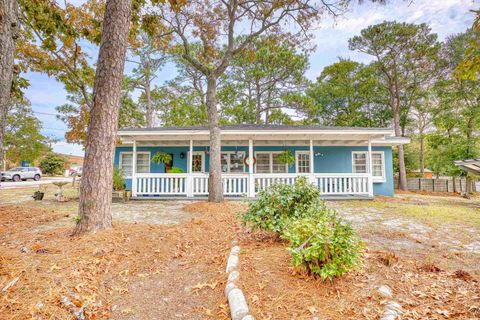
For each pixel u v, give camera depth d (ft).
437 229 16.75
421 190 54.70
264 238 13.61
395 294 7.95
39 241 11.79
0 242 11.89
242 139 34.24
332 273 7.82
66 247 10.76
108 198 13.38
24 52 27.84
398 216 21.31
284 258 10.34
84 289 8.15
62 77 31.35
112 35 13.51
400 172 55.98
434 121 53.47
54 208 23.70
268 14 28.48
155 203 28.99
